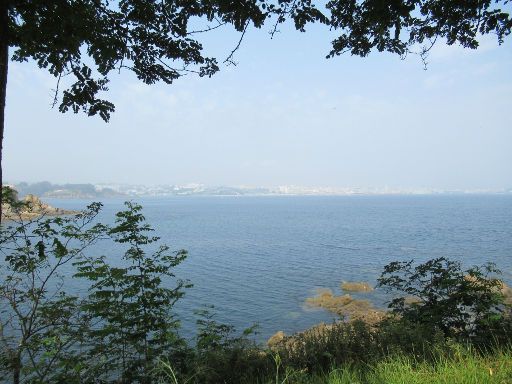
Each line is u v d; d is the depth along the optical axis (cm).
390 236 7438
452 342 507
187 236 7594
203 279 3544
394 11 410
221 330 714
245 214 16138
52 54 421
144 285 662
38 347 618
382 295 2917
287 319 2416
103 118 485
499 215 13512
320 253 5344
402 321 582
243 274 3838
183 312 2372
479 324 567
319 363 501
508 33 446
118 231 677
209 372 502
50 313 646
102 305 628
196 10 418
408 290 700
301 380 448
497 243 6025
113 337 631
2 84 319
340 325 588
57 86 447
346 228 9412
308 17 419
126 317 635
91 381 571
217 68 471
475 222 10525
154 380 541
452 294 623
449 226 9388
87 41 409
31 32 378
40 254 546
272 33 426
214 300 2762
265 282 3459
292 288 3234
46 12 371
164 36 440
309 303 2752
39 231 631
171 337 619
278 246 6109
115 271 657
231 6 397
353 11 455
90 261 699
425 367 438
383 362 456
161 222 11525
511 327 555
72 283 2383
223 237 7444
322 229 9188
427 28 464
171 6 419
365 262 4581
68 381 549
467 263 4281
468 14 441
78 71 445
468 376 399
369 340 538
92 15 395
